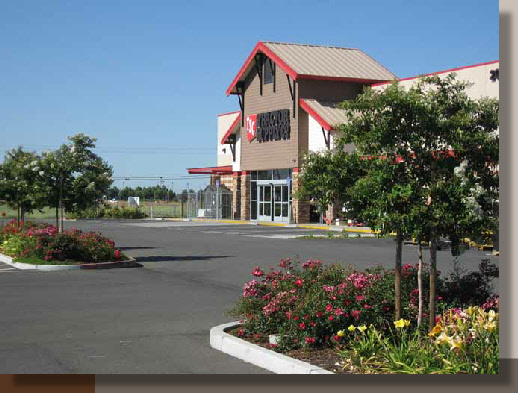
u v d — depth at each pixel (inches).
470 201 310.8
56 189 884.0
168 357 321.7
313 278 381.7
